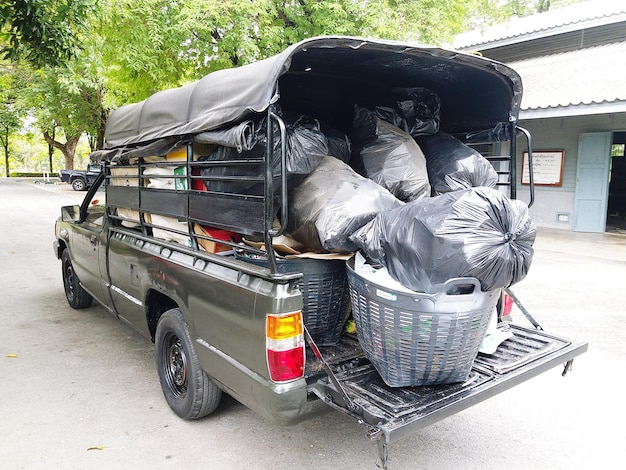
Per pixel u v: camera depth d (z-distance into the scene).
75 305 5.67
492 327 2.79
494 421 3.30
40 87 19.64
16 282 7.07
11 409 3.41
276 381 2.29
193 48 9.52
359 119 3.48
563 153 11.66
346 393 2.25
